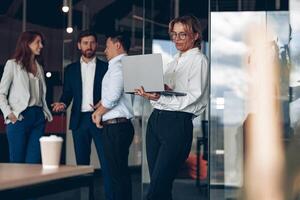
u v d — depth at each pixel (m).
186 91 3.25
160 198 3.21
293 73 4.10
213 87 4.24
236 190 4.18
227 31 4.27
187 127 3.19
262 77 4.16
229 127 4.21
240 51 4.23
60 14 5.62
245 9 4.29
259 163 4.11
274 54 4.16
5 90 3.96
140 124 5.21
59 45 5.60
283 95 4.11
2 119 5.35
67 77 4.64
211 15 4.30
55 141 1.77
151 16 5.44
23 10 5.70
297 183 4.02
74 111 4.58
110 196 4.30
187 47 3.33
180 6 5.39
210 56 4.27
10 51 5.70
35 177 1.46
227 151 4.21
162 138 3.18
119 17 5.52
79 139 4.55
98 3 5.56
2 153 5.36
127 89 3.25
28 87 3.98
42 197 1.49
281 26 4.17
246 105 4.19
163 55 5.39
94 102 4.55
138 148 5.22
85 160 4.56
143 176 5.20
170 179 3.21
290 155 4.06
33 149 4.01
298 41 4.13
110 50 3.88
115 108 3.78
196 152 5.07
